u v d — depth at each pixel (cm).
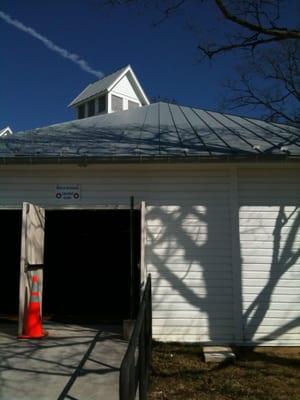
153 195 628
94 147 641
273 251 617
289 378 478
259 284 612
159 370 493
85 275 1018
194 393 427
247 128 809
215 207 625
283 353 591
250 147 632
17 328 639
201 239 621
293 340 604
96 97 1565
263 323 606
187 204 626
